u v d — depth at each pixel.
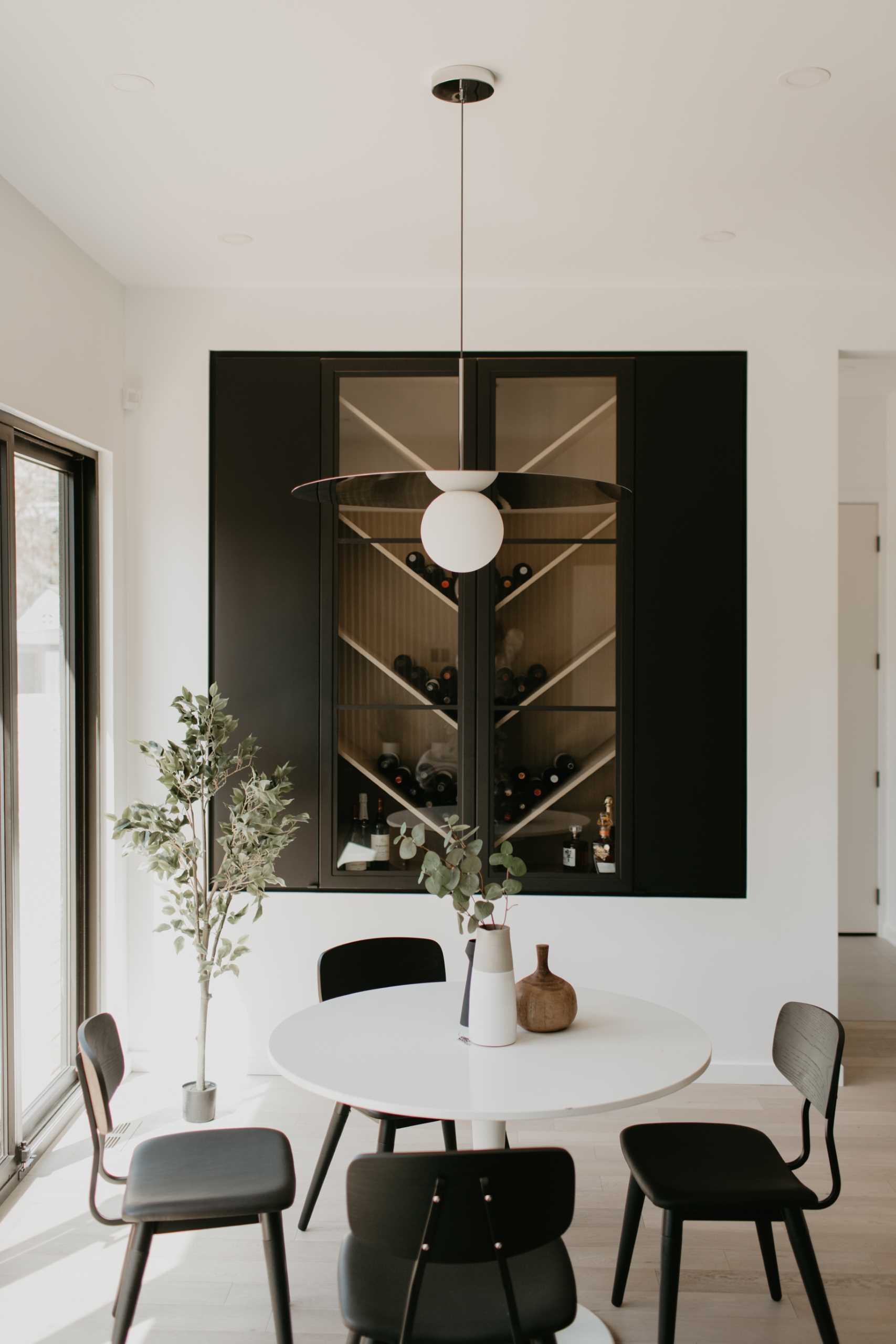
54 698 3.73
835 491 4.11
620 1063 2.39
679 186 3.17
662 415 4.11
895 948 6.18
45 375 3.40
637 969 4.13
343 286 4.12
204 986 3.69
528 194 3.23
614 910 4.12
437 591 4.11
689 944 4.13
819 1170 3.38
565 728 4.11
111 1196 3.20
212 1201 2.26
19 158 2.97
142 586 4.16
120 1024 4.07
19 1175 3.24
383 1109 2.16
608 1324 2.56
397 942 3.29
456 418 4.12
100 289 3.90
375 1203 1.84
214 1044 4.16
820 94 2.62
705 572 4.11
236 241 3.64
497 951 2.52
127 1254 2.27
